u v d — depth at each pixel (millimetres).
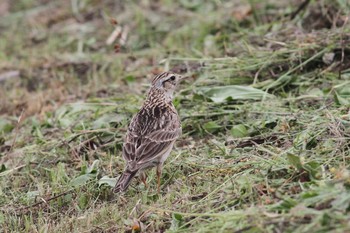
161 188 12469
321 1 17516
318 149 12234
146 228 11266
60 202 12656
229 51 17047
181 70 16703
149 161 12000
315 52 15633
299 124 13281
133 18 20703
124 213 11805
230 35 18078
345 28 16156
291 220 9977
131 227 11305
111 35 19828
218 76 15727
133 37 19703
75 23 21484
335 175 11055
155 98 13023
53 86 18078
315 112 13586
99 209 12125
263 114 14023
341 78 14875
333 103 13758
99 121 14977
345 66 15266
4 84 18844
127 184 11523
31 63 19297
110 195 12664
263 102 14469
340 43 15586
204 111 14578
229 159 12695
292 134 13008
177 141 13953
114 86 17141
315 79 15086
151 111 12750
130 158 11945
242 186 11406
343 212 9922
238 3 20031
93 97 16938
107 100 16172
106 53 19531
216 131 14125
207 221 10781
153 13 20750
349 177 10570
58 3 23109
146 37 19641
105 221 11719
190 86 15523
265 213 10211
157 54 18359
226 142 13500
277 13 18562
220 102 14734
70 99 17109
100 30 20734
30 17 22562
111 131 14492
